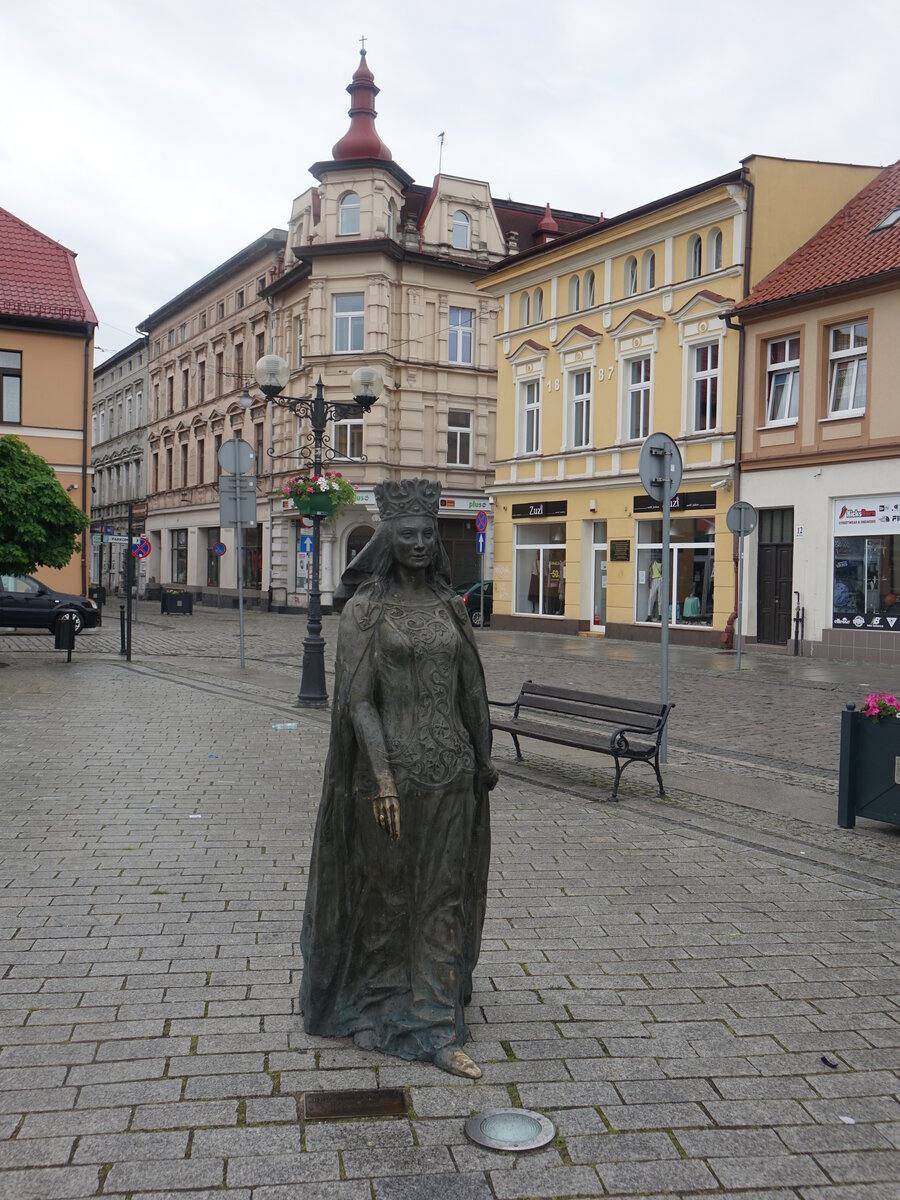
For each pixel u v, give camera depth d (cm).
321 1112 339
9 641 2392
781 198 2408
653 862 650
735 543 2367
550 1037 402
